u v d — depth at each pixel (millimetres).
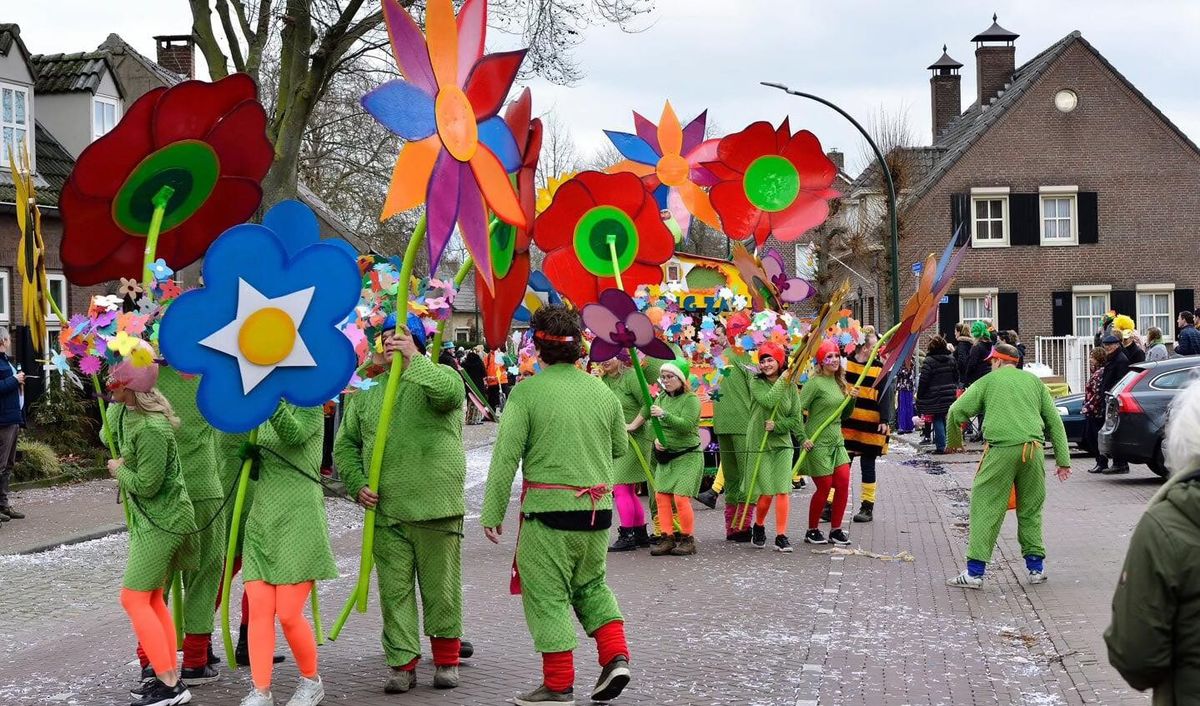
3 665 7652
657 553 11609
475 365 33375
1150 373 16891
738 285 13789
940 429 23031
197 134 6387
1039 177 40469
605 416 6406
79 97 25203
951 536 12711
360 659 7523
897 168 40250
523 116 6879
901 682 6895
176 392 6906
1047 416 9758
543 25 19125
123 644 8219
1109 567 10391
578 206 10820
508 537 12992
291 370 6078
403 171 5828
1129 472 18406
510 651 7688
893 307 25375
